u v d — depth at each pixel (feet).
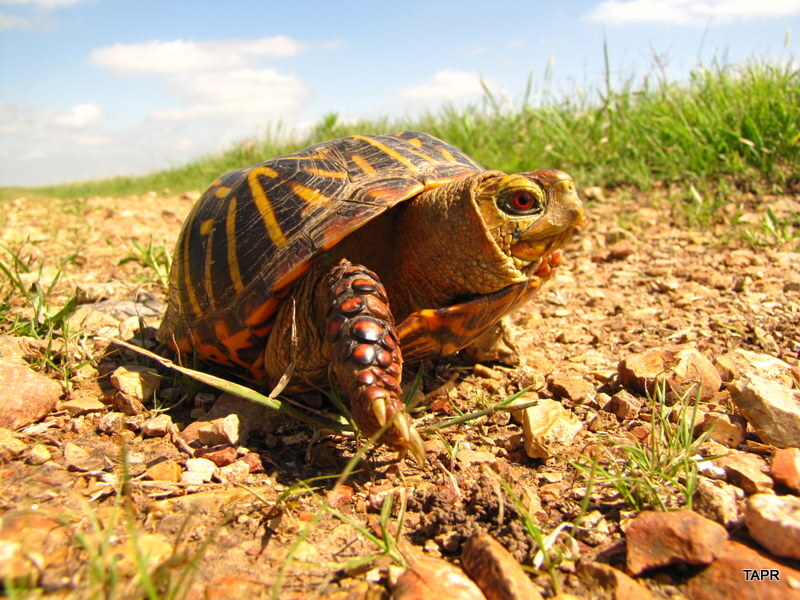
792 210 1.12
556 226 0.50
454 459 0.47
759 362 0.59
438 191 0.53
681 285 0.88
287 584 0.34
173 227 1.63
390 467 0.47
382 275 0.56
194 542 0.37
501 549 0.35
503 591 0.32
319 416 0.52
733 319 0.73
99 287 0.93
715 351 0.65
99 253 1.27
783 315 0.73
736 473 0.42
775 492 0.41
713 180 1.29
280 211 0.54
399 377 0.43
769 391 0.48
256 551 0.37
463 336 0.51
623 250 1.04
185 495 0.42
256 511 0.41
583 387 0.57
